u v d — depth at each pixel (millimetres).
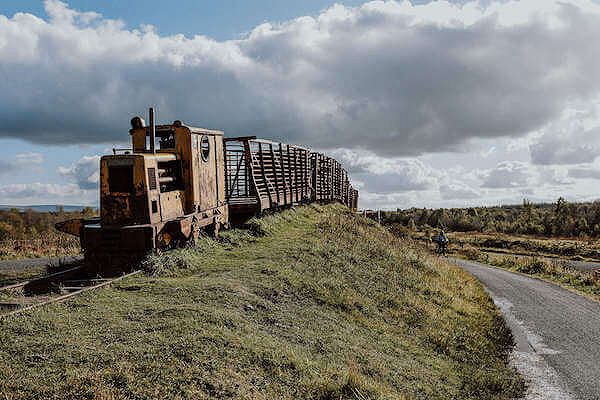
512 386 8945
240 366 5602
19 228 32562
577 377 9953
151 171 10766
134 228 10148
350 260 14594
